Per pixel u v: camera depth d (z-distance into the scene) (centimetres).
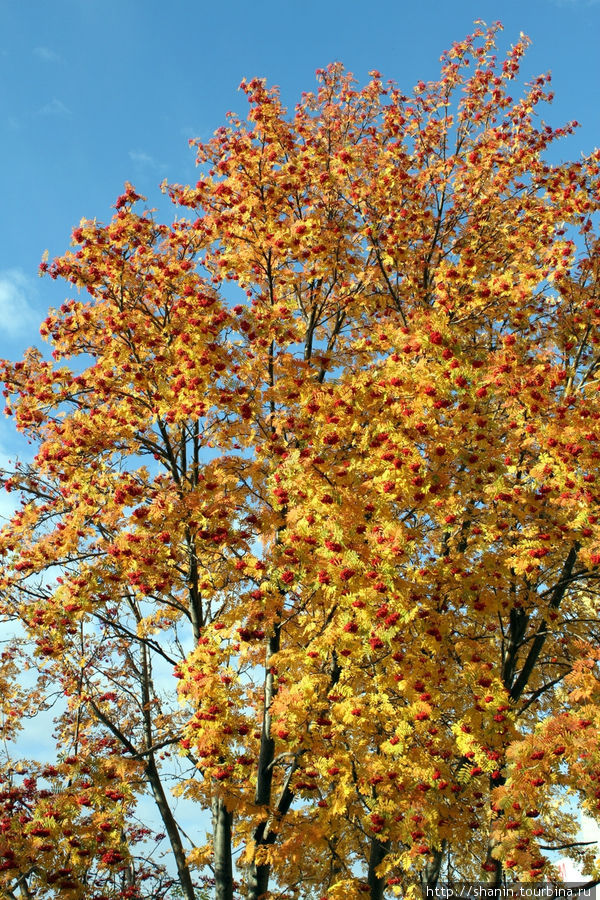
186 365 983
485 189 1291
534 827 868
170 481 1092
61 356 1146
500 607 940
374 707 884
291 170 1122
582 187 1305
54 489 1167
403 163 1314
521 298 1052
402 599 795
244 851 979
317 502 819
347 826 1043
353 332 1247
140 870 1371
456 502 891
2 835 908
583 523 950
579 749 768
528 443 1002
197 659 880
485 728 870
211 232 1178
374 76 1312
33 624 1009
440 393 851
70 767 1029
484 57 1360
